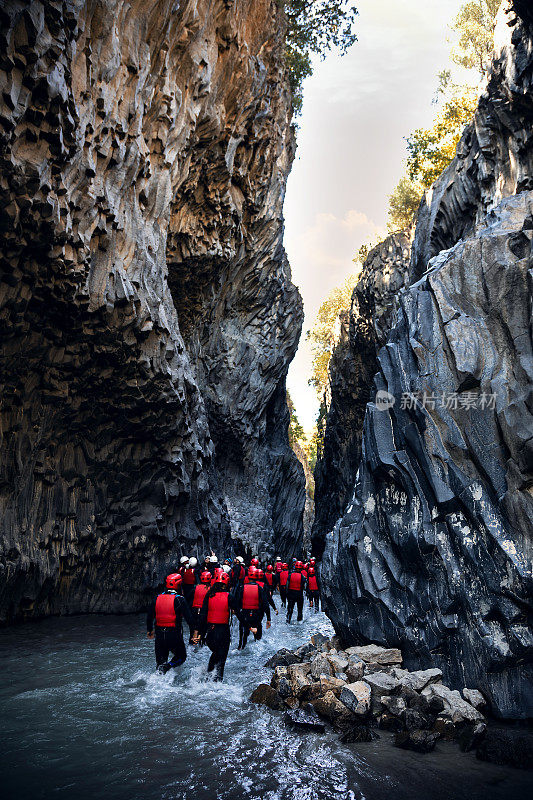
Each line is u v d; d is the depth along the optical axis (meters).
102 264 10.41
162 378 12.05
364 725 5.29
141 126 11.38
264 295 23.33
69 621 10.79
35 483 10.53
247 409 22.61
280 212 22.50
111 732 4.97
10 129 7.41
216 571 7.39
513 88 12.02
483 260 6.91
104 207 10.23
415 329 7.40
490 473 5.87
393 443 7.46
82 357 10.66
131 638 9.44
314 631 11.59
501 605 5.41
